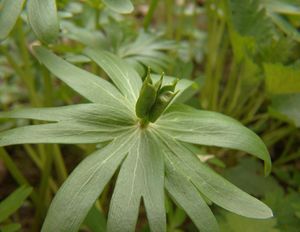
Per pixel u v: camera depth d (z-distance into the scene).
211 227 0.09
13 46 0.22
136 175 0.09
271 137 0.20
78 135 0.10
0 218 0.12
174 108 0.11
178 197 0.09
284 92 0.16
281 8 0.18
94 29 0.18
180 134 0.11
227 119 0.11
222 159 0.20
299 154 0.20
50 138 0.10
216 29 0.22
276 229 0.13
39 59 0.11
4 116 0.10
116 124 0.10
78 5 0.17
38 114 0.10
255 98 0.22
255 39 0.17
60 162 0.17
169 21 0.23
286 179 0.18
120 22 0.19
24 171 0.20
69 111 0.10
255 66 0.16
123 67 0.12
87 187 0.09
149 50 0.17
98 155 0.10
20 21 0.17
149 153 0.10
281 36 0.17
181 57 0.24
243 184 0.17
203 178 0.10
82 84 0.11
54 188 0.18
